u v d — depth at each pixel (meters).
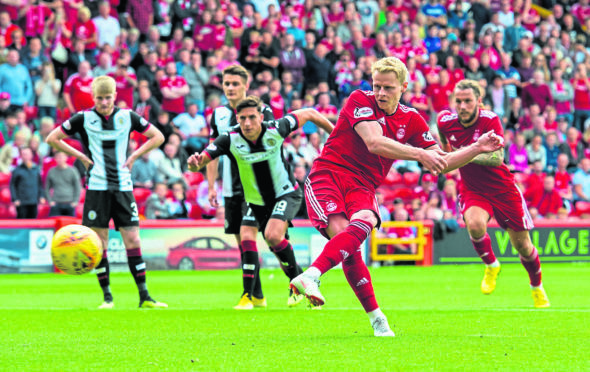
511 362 9.13
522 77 48.72
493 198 18.36
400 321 13.76
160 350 10.30
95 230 17.20
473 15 50.19
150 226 32.62
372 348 10.23
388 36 46.28
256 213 16.78
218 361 9.30
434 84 45.47
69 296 20.98
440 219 38.69
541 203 42.91
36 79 36.81
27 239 31.08
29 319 14.40
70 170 33.72
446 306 17.48
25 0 38.00
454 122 18.31
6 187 34.62
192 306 17.70
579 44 51.97
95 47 39.00
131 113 17.39
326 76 43.88
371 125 10.95
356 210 11.13
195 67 40.19
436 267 36.41
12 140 35.53
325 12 46.44
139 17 41.47
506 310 15.70
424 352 9.88
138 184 36.19
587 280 27.06
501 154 17.75
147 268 32.56
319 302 10.05
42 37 38.31
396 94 11.02
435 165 10.44
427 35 47.75
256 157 15.90
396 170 42.19
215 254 33.75
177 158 37.19
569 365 8.95
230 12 43.62
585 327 12.80
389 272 32.34
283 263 16.70
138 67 39.81
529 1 51.50
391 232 37.44
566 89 48.53
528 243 17.81
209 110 40.19
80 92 36.78
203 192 37.53
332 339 11.23
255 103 15.45
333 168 11.55
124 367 8.98
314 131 41.59
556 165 45.22
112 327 13.16
